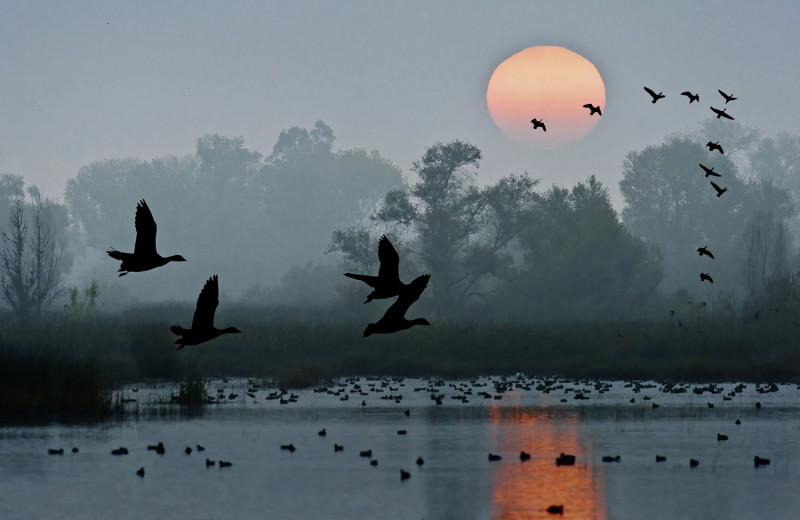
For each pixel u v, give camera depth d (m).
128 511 18.09
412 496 19.23
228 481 20.52
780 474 21.09
